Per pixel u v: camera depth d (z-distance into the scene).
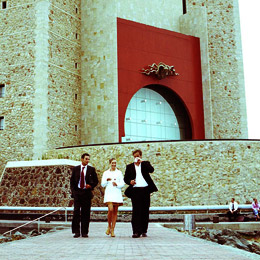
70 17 31.48
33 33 29.02
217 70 34.97
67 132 29.72
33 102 28.11
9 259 6.27
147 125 32.12
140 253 7.02
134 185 10.48
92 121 30.53
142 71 31.30
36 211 21.78
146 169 10.55
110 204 10.66
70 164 24.27
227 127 34.44
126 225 16.33
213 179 24.62
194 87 33.81
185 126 33.78
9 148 28.34
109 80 30.16
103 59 30.73
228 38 35.78
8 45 29.72
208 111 33.66
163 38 32.81
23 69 28.89
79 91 31.41
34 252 7.20
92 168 10.74
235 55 35.78
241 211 23.16
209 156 24.89
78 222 10.53
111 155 25.34
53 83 29.03
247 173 25.17
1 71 29.66
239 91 35.34
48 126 28.02
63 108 29.62
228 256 6.55
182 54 33.62
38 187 23.81
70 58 30.95
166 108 33.41
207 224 16.80
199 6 35.84
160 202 24.25
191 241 9.31
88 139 30.53
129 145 25.20
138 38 31.56
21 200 23.92
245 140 25.67
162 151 24.91
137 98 31.95
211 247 8.02
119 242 9.07
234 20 36.28
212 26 35.44
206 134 33.56
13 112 28.70
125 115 31.11
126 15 32.97
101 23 31.34
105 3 31.41
